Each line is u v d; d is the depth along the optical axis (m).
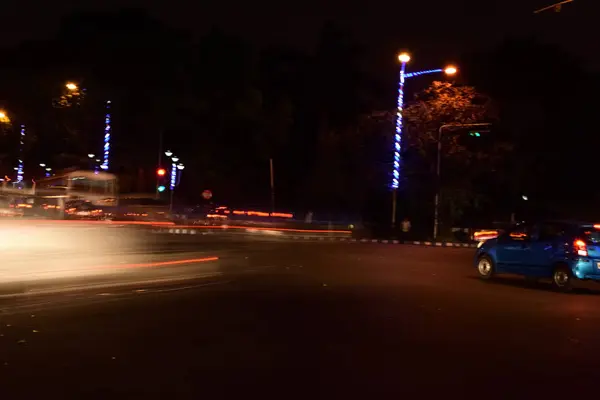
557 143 49.66
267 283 14.48
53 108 50.34
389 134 41.25
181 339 8.24
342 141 52.53
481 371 6.90
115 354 7.37
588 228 14.46
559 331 9.26
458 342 8.37
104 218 41.41
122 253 19.97
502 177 46.31
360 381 6.43
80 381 6.26
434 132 39.28
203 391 6.00
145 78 51.72
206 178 59.66
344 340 8.36
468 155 40.50
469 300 12.37
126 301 11.43
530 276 15.41
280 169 61.22
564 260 14.17
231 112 56.91
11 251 18.75
